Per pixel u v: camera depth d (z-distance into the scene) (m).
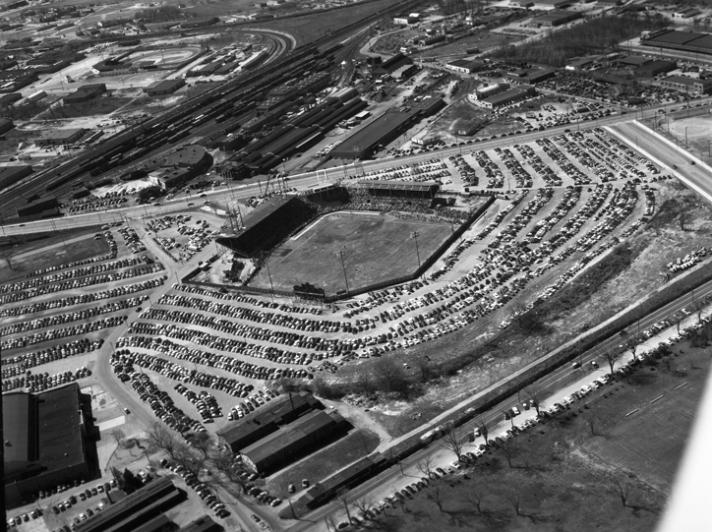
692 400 184.25
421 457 185.88
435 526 163.88
